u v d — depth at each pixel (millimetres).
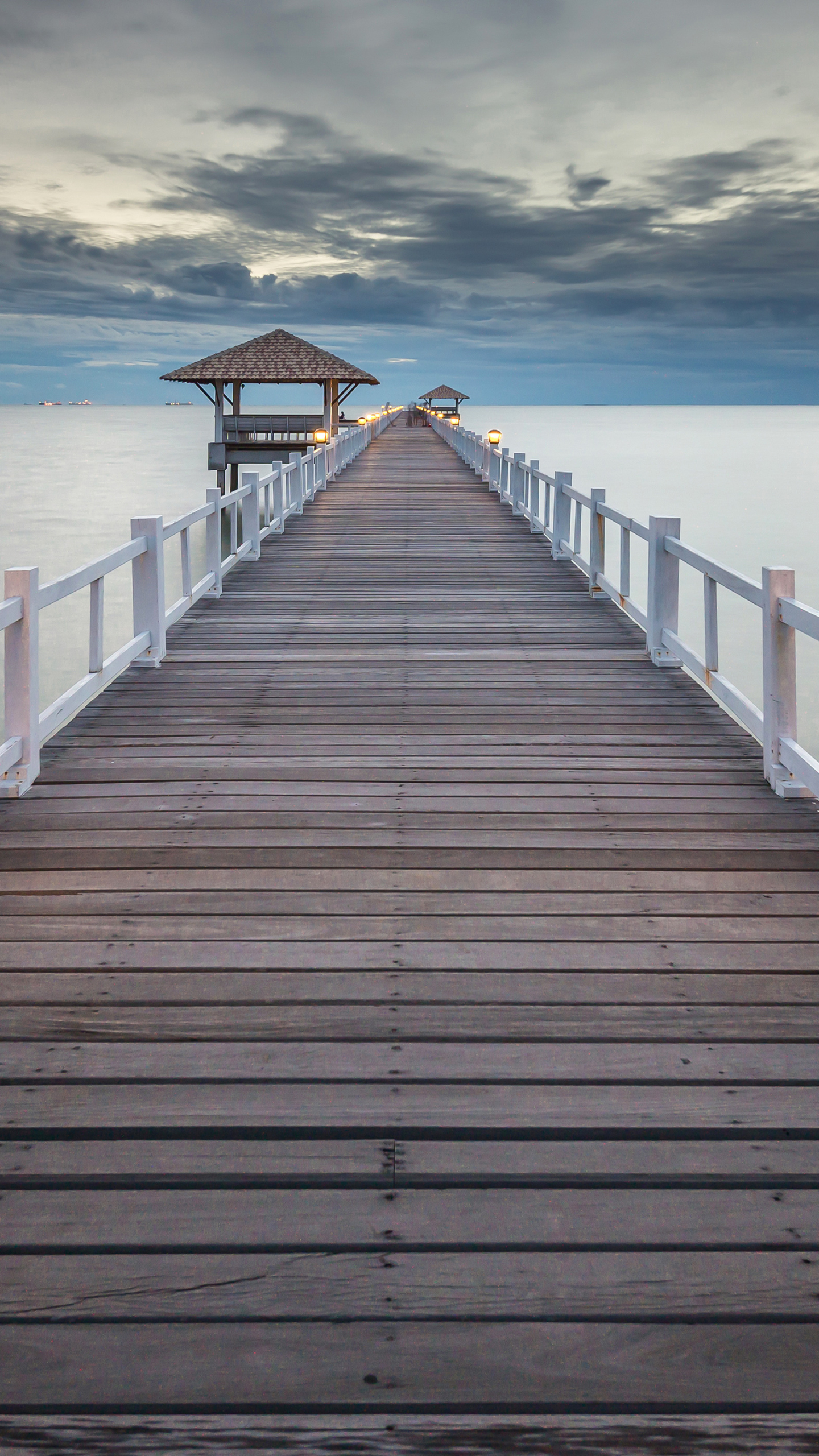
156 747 5312
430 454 32000
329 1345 1827
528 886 3721
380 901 3588
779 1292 1942
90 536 63875
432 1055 2688
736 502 78938
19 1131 2377
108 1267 1992
